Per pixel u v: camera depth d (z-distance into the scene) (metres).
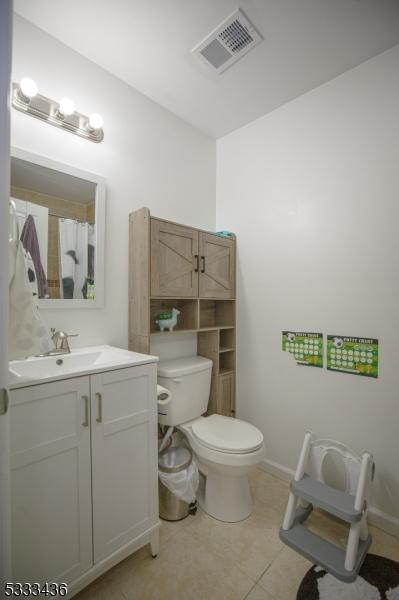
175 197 2.09
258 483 1.91
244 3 1.29
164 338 2.02
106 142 1.69
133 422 1.26
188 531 1.49
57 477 1.03
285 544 1.41
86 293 1.59
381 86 1.57
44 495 0.99
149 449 1.32
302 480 1.51
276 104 1.99
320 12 1.33
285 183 1.98
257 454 1.50
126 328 1.78
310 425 1.84
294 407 1.92
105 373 1.16
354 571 1.23
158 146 1.98
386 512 1.53
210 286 2.04
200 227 2.28
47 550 1.00
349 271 1.68
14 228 1.12
